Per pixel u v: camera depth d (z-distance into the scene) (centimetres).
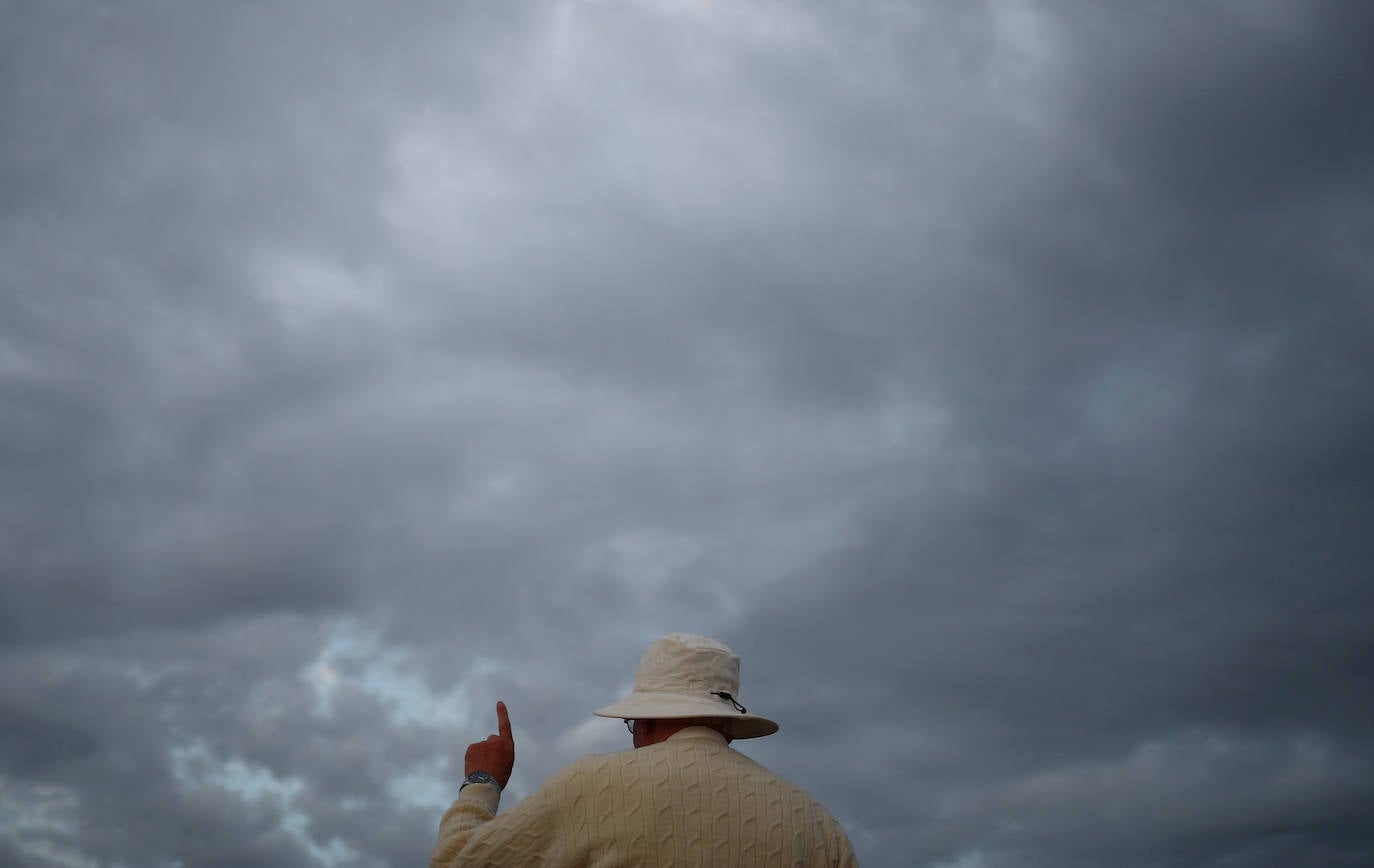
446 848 339
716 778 341
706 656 373
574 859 329
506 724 388
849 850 355
